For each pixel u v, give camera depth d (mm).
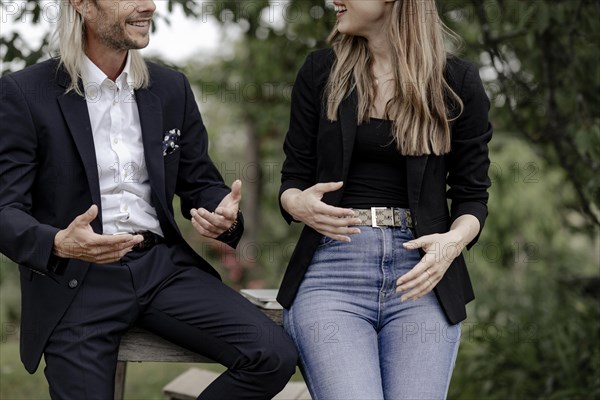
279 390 2510
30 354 2498
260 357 2461
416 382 2451
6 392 4879
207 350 2553
